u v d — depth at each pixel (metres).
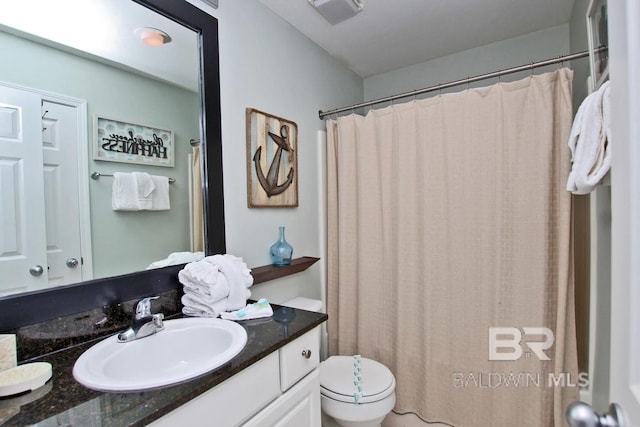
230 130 1.50
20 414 0.64
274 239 1.76
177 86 1.28
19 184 0.91
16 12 0.90
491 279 1.58
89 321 1.01
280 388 1.00
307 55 2.02
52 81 0.97
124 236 1.13
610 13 0.51
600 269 1.28
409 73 2.46
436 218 1.71
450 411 1.68
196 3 1.34
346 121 2.02
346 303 2.04
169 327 1.06
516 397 1.54
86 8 1.04
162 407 0.66
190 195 1.32
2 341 0.78
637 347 0.43
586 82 1.47
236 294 1.22
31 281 0.92
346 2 1.65
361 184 1.96
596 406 1.31
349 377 1.49
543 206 1.46
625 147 0.46
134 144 1.16
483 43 2.14
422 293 1.76
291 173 1.86
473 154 1.61
